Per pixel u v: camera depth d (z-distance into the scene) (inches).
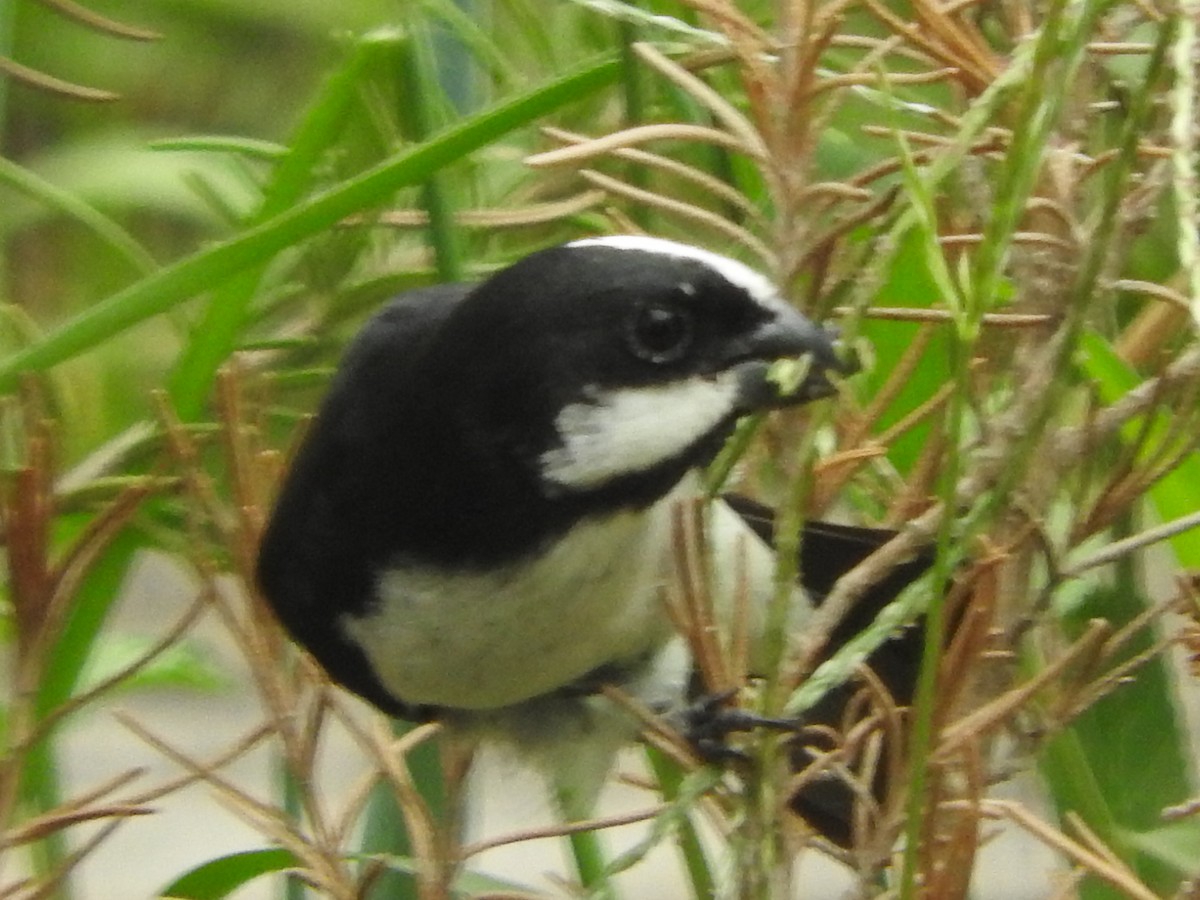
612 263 75.7
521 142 78.6
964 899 74.3
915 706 74.0
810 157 75.6
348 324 77.7
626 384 75.7
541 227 78.0
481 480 75.9
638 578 76.4
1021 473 74.0
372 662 76.7
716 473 75.4
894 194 75.4
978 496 74.6
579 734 77.1
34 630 75.0
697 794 74.6
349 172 77.5
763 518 76.9
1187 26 73.9
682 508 75.0
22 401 75.6
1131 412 75.0
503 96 77.5
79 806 74.8
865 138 76.9
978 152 75.2
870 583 74.6
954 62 75.4
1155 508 76.8
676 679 76.9
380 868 75.2
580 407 75.7
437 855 75.0
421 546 76.1
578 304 75.6
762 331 75.6
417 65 76.7
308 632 76.6
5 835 74.7
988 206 75.4
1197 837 76.2
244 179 77.8
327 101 76.4
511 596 76.2
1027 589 75.0
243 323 76.4
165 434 76.2
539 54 77.7
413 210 77.9
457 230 76.8
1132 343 76.2
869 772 74.7
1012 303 75.7
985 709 74.4
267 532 76.4
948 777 74.9
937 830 74.6
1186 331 75.2
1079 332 74.0
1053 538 75.2
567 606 76.3
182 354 76.5
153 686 77.9
